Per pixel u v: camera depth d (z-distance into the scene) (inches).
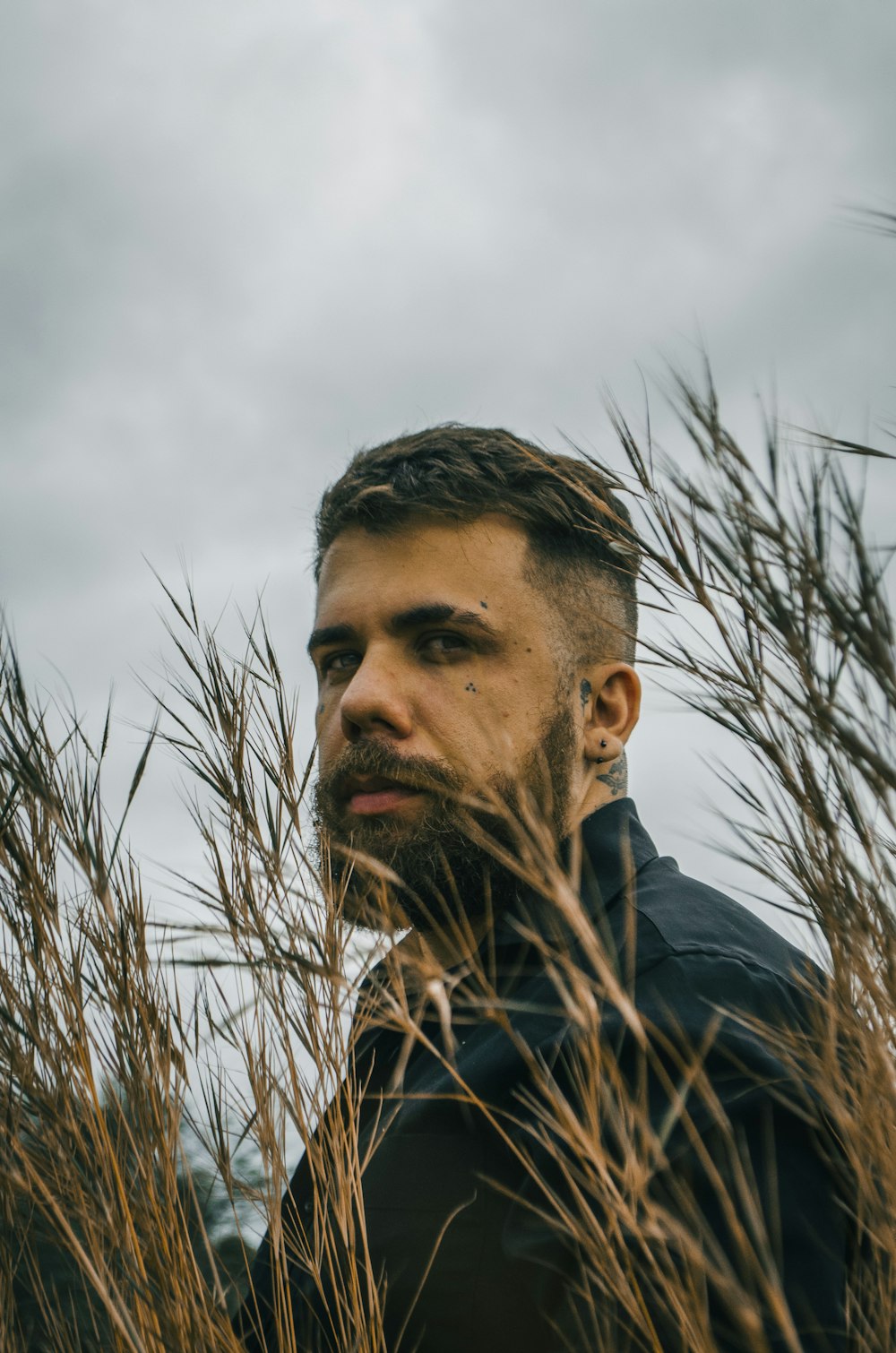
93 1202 38.5
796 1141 38.1
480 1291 41.6
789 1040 36.2
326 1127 41.1
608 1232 32.3
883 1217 31.9
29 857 41.5
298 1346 43.1
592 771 60.6
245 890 38.6
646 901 50.1
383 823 52.5
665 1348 32.4
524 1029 45.5
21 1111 40.1
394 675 55.8
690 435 31.1
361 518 60.0
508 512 58.7
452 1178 44.1
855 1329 34.2
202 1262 42.7
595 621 61.4
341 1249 43.4
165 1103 39.9
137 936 40.8
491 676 56.4
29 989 40.8
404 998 35.5
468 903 51.1
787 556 29.2
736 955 43.8
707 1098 31.6
